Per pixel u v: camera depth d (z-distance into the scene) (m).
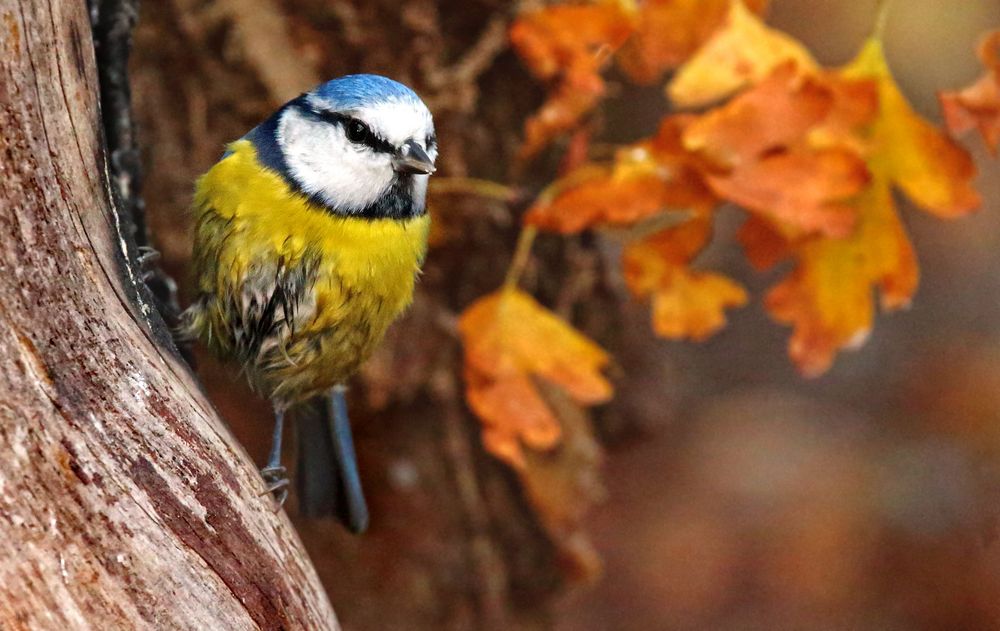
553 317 2.94
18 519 2.84
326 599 2.88
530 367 2.93
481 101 2.98
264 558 2.86
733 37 2.92
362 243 2.91
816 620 3.11
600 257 3.00
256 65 2.96
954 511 3.13
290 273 2.90
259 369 2.92
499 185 2.99
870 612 3.11
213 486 2.86
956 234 3.51
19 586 2.84
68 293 2.85
